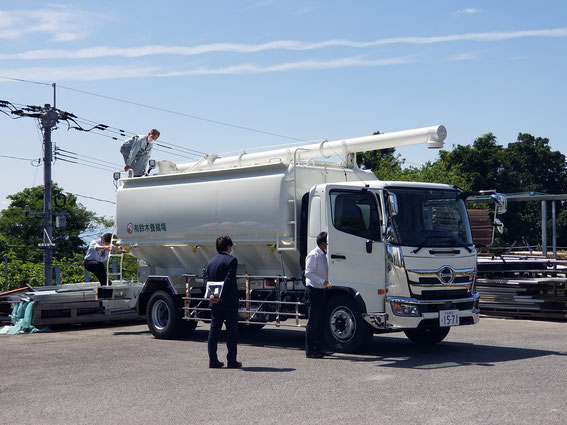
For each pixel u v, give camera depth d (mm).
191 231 14375
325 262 11562
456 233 11852
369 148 13969
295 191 12695
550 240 61344
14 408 8000
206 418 7195
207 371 10250
